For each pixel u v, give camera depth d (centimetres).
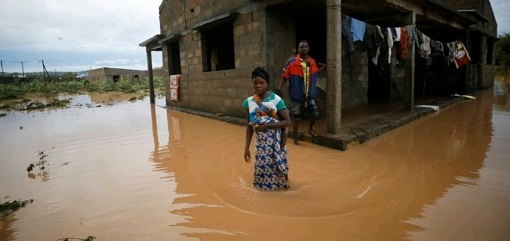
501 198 324
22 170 486
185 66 1195
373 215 296
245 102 364
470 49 1552
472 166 430
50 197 370
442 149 522
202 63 1063
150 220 300
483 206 307
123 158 537
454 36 1456
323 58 966
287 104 796
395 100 1184
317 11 828
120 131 800
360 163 462
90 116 1129
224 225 285
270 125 346
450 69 1457
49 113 1266
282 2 692
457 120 784
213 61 1304
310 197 342
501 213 291
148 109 1341
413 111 866
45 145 659
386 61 1203
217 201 339
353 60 956
